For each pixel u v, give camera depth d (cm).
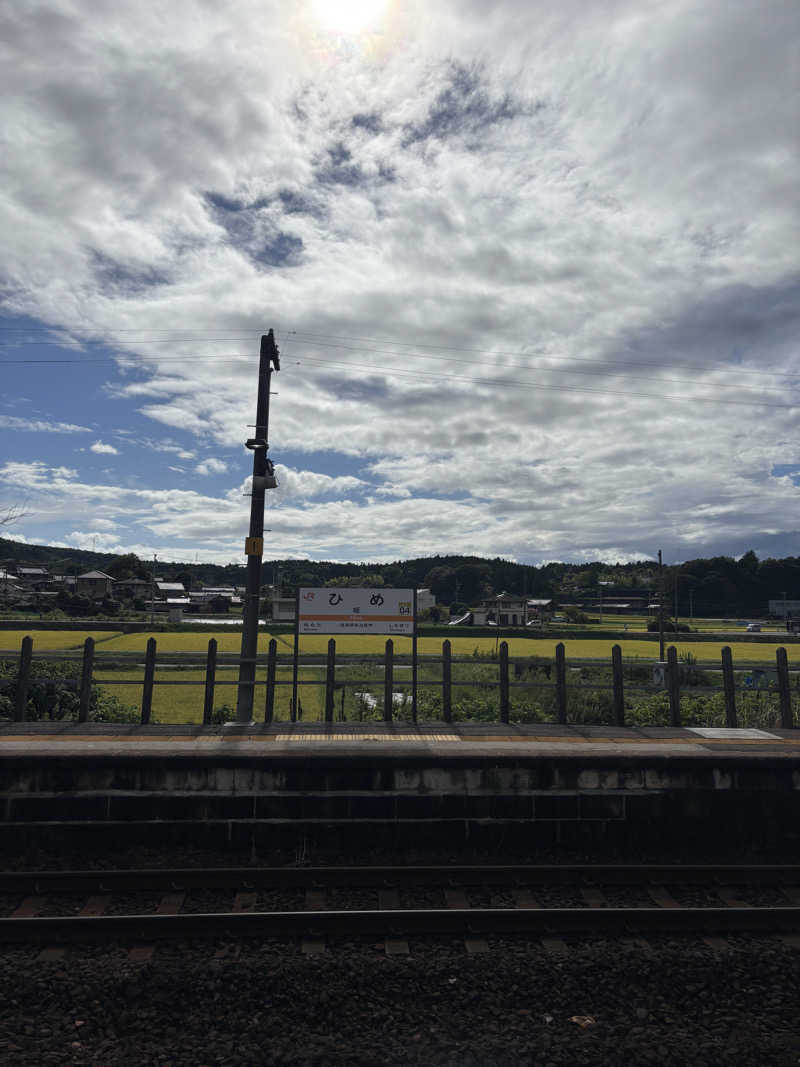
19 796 895
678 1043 492
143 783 915
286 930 638
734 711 1244
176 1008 526
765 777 976
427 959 592
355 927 642
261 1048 482
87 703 1184
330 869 761
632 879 779
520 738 1105
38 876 734
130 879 739
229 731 1129
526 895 745
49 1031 498
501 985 561
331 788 933
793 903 748
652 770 967
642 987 565
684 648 4300
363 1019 522
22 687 1182
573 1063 472
